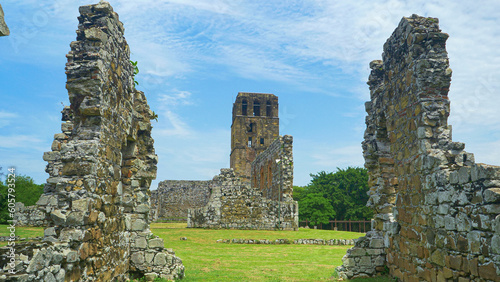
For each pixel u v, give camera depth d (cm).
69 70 807
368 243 1152
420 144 888
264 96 6606
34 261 580
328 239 2141
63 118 1934
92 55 812
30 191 3534
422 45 933
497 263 612
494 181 634
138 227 1104
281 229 2878
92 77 803
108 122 865
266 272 1228
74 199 752
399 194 1033
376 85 1238
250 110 6494
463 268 708
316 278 1134
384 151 1193
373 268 1137
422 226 880
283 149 3195
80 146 780
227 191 2953
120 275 990
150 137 1252
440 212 791
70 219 736
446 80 898
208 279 1105
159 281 1066
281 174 3198
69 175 770
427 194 853
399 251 1021
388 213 1146
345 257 1145
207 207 2941
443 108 887
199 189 5022
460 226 719
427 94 898
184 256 1551
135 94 1238
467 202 698
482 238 653
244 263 1410
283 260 1496
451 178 753
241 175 6262
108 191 873
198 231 2611
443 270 781
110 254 900
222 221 2902
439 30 934
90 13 876
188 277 1127
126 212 1105
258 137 6406
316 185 5412
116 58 928
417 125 909
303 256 1616
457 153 811
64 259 677
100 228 829
